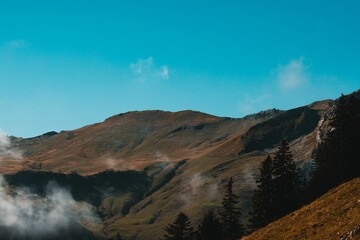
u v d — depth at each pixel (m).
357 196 55.19
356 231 43.91
